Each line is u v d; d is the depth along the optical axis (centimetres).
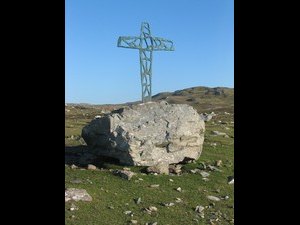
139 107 1439
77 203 962
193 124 1426
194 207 998
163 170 1284
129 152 1311
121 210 948
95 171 1261
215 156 1498
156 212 952
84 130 1408
